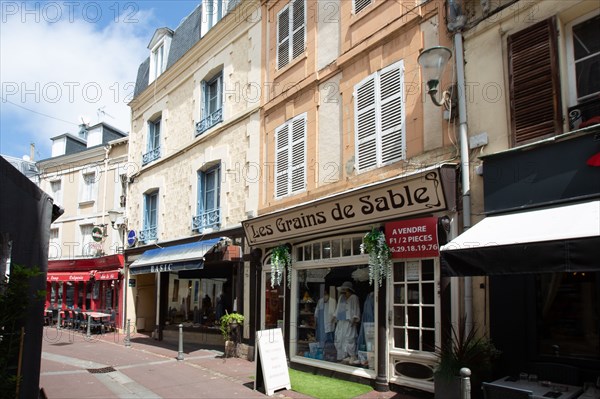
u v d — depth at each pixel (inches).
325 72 380.8
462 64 271.4
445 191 258.8
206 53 570.9
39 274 203.2
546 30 233.6
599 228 168.9
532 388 194.7
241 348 429.1
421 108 298.5
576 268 165.0
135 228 700.7
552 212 203.9
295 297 384.5
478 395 221.0
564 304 216.1
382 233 295.7
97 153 860.6
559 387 194.9
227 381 332.2
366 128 338.3
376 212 300.5
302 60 410.6
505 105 247.6
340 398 277.0
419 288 281.4
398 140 312.7
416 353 276.5
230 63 522.0
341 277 350.3
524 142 235.8
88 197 880.9
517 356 222.7
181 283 613.6
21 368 202.5
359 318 331.6
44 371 375.9
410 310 287.9
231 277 520.7
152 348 509.7
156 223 654.5
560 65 229.3
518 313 224.8
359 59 351.6
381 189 289.6
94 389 312.3
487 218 231.1
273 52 453.7
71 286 861.2
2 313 190.4
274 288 414.0
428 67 253.9
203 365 394.6
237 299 452.4
